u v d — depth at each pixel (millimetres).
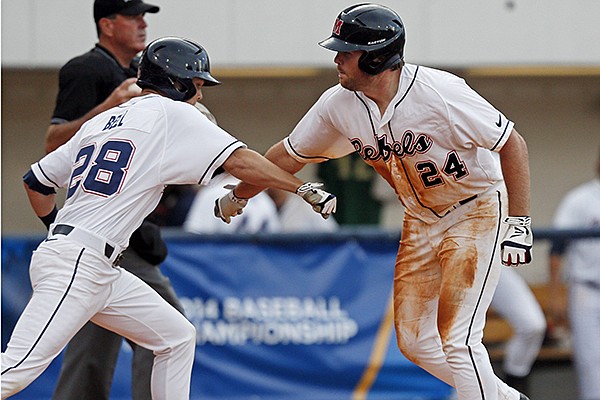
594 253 24875
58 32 30734
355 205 36188
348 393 24141
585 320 25000
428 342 16266
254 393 23797
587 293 24953
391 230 24422
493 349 25078
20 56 30641
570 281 25156
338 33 14516
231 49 31469
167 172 14844
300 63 31656
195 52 15852
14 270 22984
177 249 23641
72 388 18391
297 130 16203
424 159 14914
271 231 25297
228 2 31422
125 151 14930
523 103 36438
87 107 18141
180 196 29969
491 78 36062
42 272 14758
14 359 14328
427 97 14500
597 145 36844
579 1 32562
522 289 24688
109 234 14820
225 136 14828
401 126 14734
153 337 15898
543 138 36688
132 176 14836
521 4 32406
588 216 27266
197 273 23688
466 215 15461
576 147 36781
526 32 32469
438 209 15570
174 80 15617
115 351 18688
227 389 23703
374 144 15195
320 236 24109
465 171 14977
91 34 30828
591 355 24953
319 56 31688
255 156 14688
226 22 31438
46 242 14961
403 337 16453
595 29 32625
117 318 15656
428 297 16156
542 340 25000
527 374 24969
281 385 23891
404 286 16328
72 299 14617
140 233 17969
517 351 24781
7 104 34219
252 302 23875
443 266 15562
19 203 34438
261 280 23938
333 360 24094
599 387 24922
